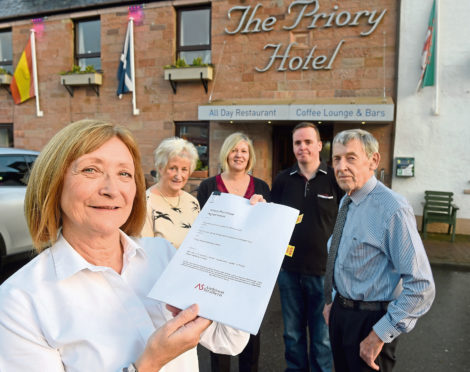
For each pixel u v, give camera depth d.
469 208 7.09
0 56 10.56
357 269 1.80
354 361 1.79
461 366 2.85
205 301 0.85
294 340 2.60
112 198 0.90
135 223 1.13
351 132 1.88
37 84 9.72
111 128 0.95
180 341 0.78
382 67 7.27
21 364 0.78
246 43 8.00
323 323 2.53
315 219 2.58
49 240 0.94
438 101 7.09
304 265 2.54
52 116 9.72
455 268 5.35
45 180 0.89
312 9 7.54
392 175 7.43
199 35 8.62
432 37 6.95
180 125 8.80
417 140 7.23
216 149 8.41
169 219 2.19
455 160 7.08
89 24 9.49
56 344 0.80
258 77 8.01
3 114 10.24
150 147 8.94
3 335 0.78
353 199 1.89
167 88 8.66
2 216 4.29
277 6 7.71
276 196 2.90
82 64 9.63
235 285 0.88
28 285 0.84
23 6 9.79
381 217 1.73
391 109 6.51
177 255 0.97
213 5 8.12
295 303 2.62
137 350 0.87
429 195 7.16
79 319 0.83
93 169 0.90
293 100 7.54
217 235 0.99
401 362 2.90
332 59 7.45
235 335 1.11
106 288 0.91
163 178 2.29
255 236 0.96
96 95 9.27
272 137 8.41
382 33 7.21
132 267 1.03
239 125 8.21
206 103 7.90
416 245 1.63
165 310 1.02
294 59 7.72
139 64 8.81
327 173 2.70
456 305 4.07
